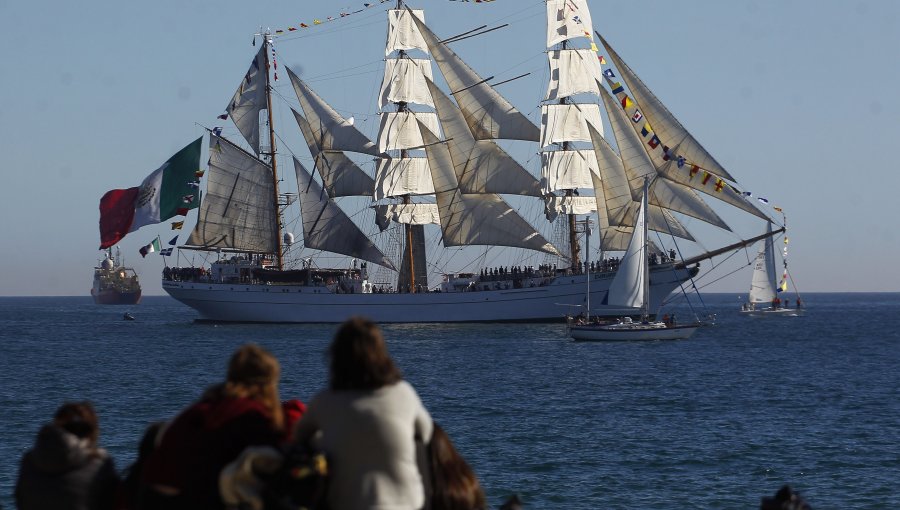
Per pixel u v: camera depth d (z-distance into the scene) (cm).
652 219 19812
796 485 5959
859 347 18638
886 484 5984
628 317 19062
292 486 1581
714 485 5931
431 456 1730
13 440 7388
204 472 1638
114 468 1900
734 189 18788
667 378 12188
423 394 10425
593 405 9538
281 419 1692
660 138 19175
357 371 1609
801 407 9512
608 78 18875
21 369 13438
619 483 5966
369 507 1589
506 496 5650
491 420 8506
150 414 8888
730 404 9694
